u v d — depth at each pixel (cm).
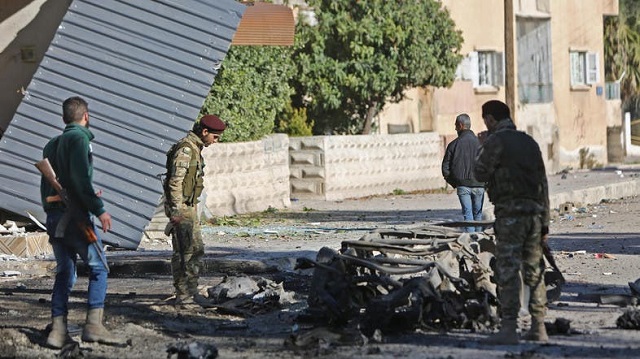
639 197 5684
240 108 4425
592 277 2428
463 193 2959
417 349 1653
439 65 5547
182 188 2073
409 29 5319
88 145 1709
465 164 2939
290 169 5134
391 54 5319
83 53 2803
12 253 2814
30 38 3222
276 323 1934
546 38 7900
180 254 2084
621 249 3044
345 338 1697
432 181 6000
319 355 1623
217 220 3966
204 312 2053
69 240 1716
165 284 2434
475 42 7106
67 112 1725
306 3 5328
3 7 3225
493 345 1675
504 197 1678
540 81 7831
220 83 4306
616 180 6456
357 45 5219
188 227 2078
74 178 1684
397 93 5572
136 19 2831
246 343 1745
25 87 3212
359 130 5578
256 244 3136
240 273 2580
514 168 1672
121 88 2791
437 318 1803
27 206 2716
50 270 2627
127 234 2702
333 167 5128
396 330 1786
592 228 3784
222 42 2842
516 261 1673
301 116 5184
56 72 2789
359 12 5291
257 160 4484
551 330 1773
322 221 4012
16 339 1783
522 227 1673
